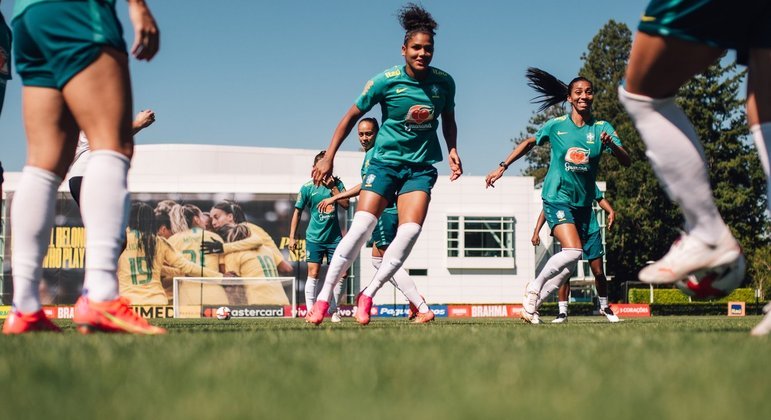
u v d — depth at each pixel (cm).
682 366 237
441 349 304
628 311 4406
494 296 5125
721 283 375
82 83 411
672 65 357
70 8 409
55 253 4484
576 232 997
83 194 420
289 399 177
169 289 4525
